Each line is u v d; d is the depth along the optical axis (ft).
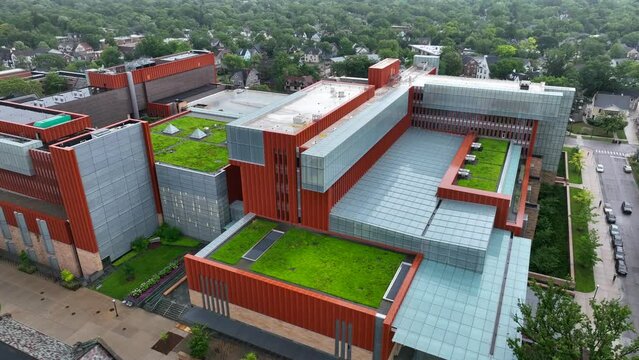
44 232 306.35
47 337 258.57
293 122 286.87
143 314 275.59
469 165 334.24
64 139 312.09
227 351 244.63
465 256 244.83
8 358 246.68
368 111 318.45
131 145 313.53
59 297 291.17
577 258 317.83
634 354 243.60
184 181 324.60
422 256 256.52
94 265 303.68
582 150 488.85
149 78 560.61
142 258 324.39
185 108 581.53
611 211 374.22
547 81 626.64
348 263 252.01
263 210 295.89
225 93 582.35
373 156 335.88
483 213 274.98
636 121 585.63
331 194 273.33
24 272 317.83
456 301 225.76
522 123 369.50
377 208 281.13
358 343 222.89
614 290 288.10
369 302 221.46
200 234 341.21
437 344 201.98
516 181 339.77
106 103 514.27
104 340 255.70
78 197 282.77
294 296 229.04
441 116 397.39
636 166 464.24
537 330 194.80
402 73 449.89
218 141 383.65
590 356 182.80
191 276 262.47
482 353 198.08
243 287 244.42
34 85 552.82
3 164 308.81
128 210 321.11
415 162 343.26
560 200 396.78
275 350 241.14
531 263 308.60
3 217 321.73
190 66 619.67
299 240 273.75
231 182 330.95
